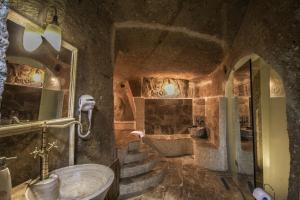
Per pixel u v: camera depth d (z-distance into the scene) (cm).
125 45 271
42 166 96
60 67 129
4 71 53
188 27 233
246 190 230
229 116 299
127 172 248
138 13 212
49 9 112
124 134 380
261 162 202
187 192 235
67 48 137
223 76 303
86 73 163
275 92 196
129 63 339
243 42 209
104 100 198
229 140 305
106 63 206
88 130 153
